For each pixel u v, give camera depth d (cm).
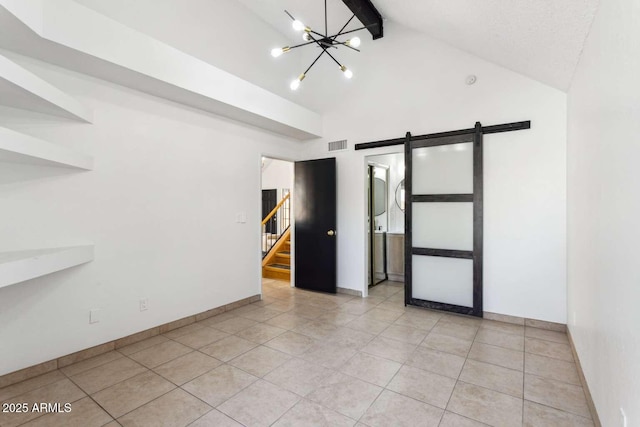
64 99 244
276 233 903
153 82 302
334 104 505
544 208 348
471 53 386
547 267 348
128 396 227
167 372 260
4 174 241
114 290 304
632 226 133
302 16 455
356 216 490
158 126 340
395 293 510
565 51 253
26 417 203
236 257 432
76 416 205
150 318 334
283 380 248
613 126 162
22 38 223
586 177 231
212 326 365
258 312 415
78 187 279
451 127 404
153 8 335
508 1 220
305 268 532
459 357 286
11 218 244
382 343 317
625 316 141
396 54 446
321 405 217
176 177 358
